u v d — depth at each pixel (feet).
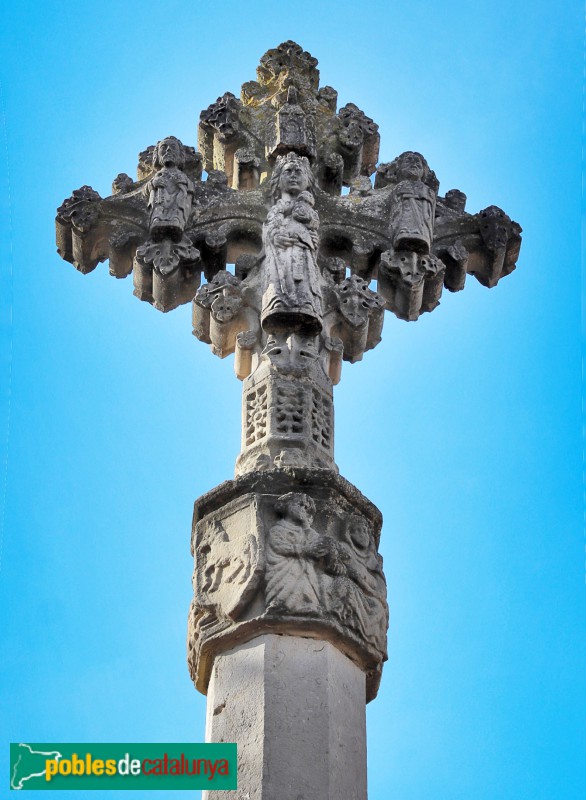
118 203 36.70
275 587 29.48
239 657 29.37
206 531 30.83
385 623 30.25
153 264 35.58
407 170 37.81
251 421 32.50
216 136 39.04
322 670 29.07
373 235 36.88
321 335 34.30
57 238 36.91
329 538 30.14
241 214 36.65
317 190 37.22
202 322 35.12
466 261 37.24
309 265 34.71
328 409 32.81
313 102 39.86
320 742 28.27
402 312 36.81
